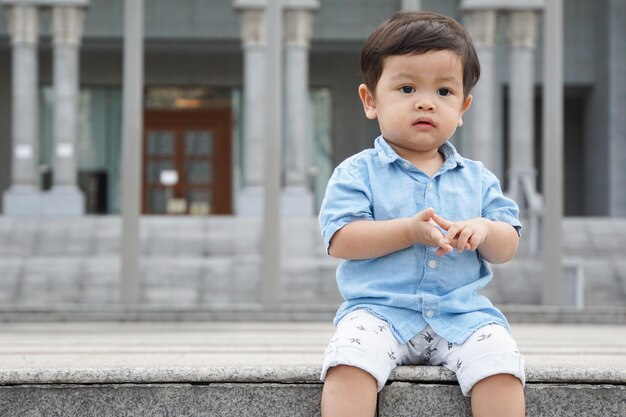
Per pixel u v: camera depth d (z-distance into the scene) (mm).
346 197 2850
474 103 23312
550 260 11648
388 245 2715
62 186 23688
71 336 7438
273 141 11648
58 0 23797
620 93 26594
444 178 2926
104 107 28172
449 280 2816
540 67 27688
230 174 28609
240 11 24000
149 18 26172
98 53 27938
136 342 6176
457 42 2803
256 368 2695
